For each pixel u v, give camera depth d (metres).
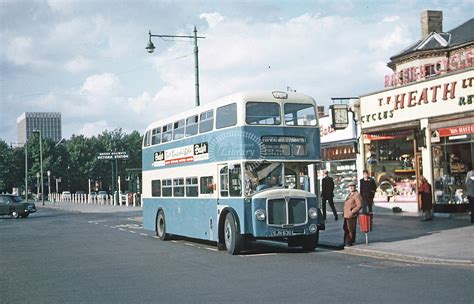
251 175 16.47
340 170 31.11
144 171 25.00
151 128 24.36
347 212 16.94
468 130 22.34
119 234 26.14
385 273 11.87
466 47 31.66
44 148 114.12
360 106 28.64
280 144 16.89
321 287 10.42
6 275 13.73
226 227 17.06
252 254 16.61
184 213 20.58
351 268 12.82
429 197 22.55
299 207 16.41
